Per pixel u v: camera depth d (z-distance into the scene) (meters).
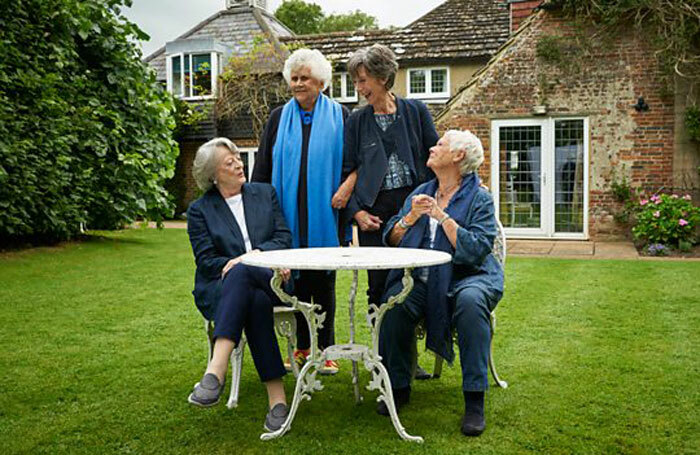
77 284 6.13
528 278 6.50
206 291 3.04
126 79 9.21
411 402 3.04
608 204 10.72
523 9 13.65
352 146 3.43
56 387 3.23
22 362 3.66
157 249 8.91
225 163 3.22
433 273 2.86
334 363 3.59
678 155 10.21
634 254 8.78
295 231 3.48
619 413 2.78
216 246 3.15
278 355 2.77
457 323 2.71
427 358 3.79
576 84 10.70
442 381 3.38
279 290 2.65
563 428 2.63
